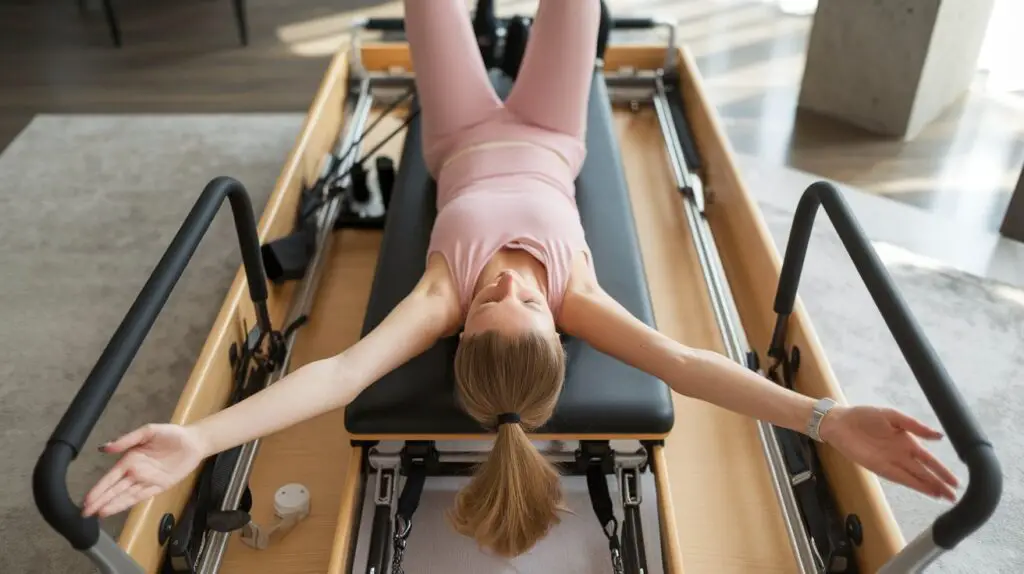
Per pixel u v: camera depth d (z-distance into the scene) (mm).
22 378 2340
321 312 2203
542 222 1724
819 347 1724
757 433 1870
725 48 3980
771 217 2932
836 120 3498
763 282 2012
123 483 1151
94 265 2736
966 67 3496
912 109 3295
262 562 1640
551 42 1967
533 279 1635
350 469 1618
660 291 2260
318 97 2719
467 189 1880
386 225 2082
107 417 2215
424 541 1629
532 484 1383
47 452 1064
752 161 3246
